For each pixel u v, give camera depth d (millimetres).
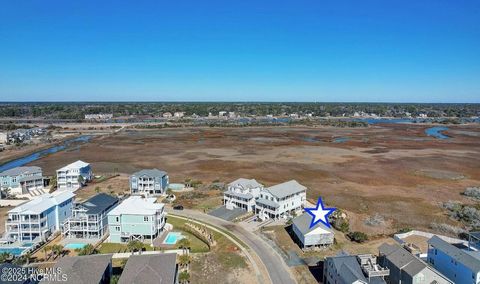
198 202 83625
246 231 65875
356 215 76812
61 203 66562
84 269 43281
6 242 59406
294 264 53281
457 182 106062
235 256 55375
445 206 82750
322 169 122750
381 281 41812
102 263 45406
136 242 57406
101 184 100875
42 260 53719
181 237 63250
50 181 101500
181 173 116375
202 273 50188
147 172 93688
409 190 97062
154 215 61781
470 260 44125
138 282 40312
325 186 100875
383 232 67312
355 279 40375
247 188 79000
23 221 60219
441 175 114562
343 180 107938
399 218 75062
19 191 92125
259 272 50688
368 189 97875
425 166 128250
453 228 67625
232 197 80125
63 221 67000
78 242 60844
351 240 62219
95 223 62062
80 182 97812
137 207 62750
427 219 74438
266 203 72938
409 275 42781
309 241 57812
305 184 103000
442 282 43031
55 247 55375
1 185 91688
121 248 59000
